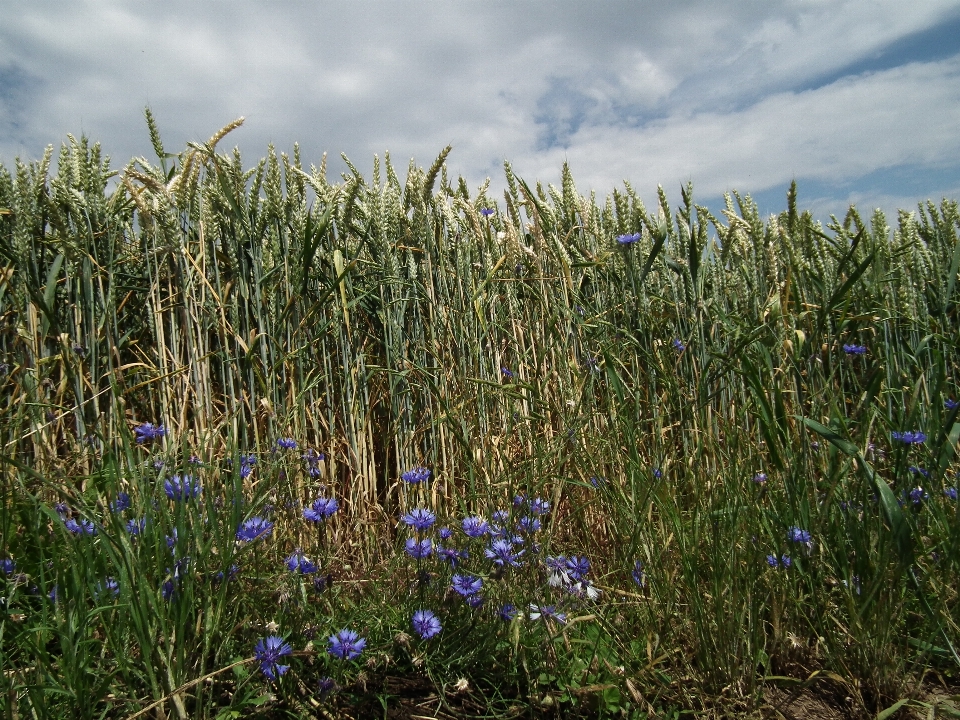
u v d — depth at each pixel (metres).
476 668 0.72
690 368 1.26
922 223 1.77
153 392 1.13
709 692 0.72
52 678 0.58
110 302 1.05
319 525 1.00
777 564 0.80
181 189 1.09
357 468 1.11
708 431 0.97
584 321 1.13
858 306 1.19
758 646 0.75
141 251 1.20
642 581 0.81
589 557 0.94
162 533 0.63
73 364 1.02
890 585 0.74
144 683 0.63
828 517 0.82
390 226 1.24
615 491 0.90
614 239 1.35
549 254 1.19
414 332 1.25
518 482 0.93
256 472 1.01
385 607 0.81
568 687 0.69
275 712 0.65
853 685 0.73
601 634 0.75
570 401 0.99
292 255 1.17
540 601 0.73
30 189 1.09
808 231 1.35
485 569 0.80
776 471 0.92
